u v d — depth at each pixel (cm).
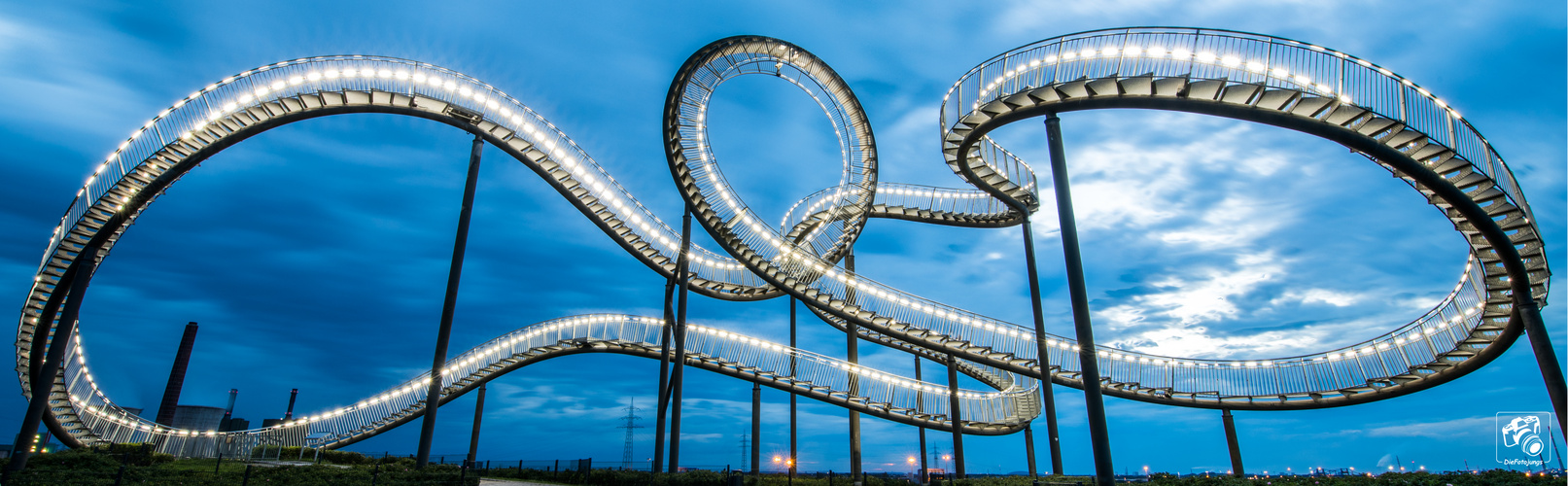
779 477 3334
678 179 2945
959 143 2509
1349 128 1808
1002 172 3183
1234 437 3061
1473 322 2500
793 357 3481
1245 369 3108
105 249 2342
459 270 2395
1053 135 2000
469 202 2528
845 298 3306
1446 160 1847
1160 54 1928
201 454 3250
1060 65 2089
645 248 3206
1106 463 1622
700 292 3469
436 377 2225
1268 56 1825
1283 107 1817
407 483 1856
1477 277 2422
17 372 2925
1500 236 1888
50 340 2897
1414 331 2738
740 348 3500
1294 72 1800
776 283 3038
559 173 2956
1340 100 1728
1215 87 1812
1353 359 2895
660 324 3569
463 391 3719
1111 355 3105
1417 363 2716
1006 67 2217
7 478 1645
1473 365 2561
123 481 1712
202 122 2305
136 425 3350
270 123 2441
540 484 2341
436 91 2664
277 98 2395
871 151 3541
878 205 4162
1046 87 1983
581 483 2533
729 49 3080
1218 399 3122
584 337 3581
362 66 2519
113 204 2281
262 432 3378
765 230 3212
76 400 3272
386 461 2875
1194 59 1888
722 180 3234
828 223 3750
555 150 2911
